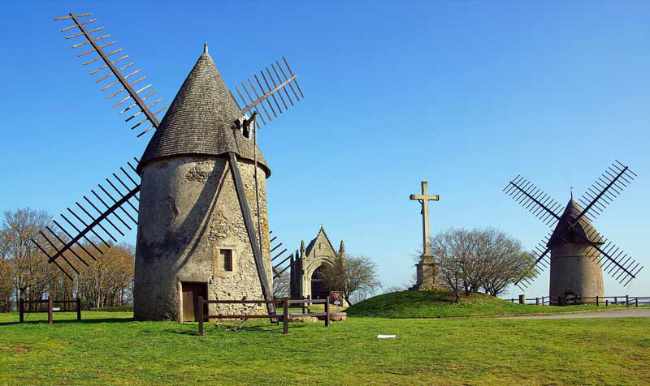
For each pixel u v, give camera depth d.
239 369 14.55
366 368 14.59
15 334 19.77
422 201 44.06
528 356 15.93
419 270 44.16
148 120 29.97
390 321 24.50
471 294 42.47
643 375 13.79
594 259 51.31
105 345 17.80
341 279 83.69
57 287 69.44
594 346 17.33
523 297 46.41
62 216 28.22
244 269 26.19
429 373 14.06
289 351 16.84
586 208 52.44
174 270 25.27
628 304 45.28
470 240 52.06
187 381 13.28
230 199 26.47
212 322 23.73
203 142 26.42
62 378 13.52
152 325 22.36
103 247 69.94
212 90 28.12
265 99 32.41
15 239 61.47
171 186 26.12
